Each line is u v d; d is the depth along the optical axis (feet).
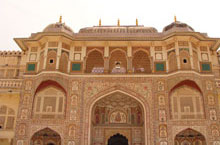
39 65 51.96
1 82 52.60
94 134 52.49
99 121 53.36
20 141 45.96
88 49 53.78
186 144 49.98
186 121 46.50
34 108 48.75
